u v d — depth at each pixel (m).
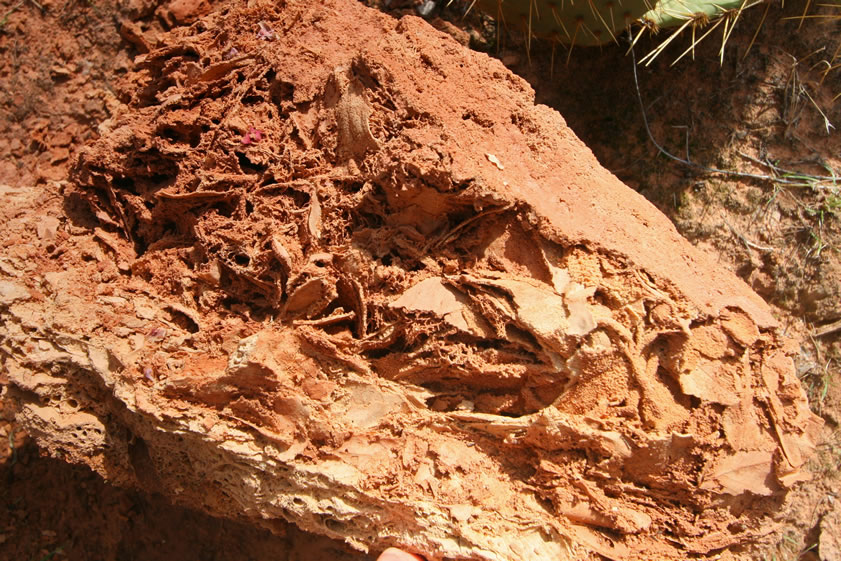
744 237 0.50
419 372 0.35
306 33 0.37
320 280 0.34
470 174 0.32
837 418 0.49
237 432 0.35
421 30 0.35
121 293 0.37
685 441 0.32
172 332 0.36
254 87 0.37
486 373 0.34
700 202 0.50
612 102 0.52
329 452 0.35
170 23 0.53
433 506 0.34
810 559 0.48
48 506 0.50
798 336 0.50
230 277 0.36
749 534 0.34
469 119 0.34
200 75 0.37
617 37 0.52
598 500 0.33
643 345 0.33
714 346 0.33
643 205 0.36
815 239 0.50
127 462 0.39
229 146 0.36
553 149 0.35
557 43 0.52
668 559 0.34
